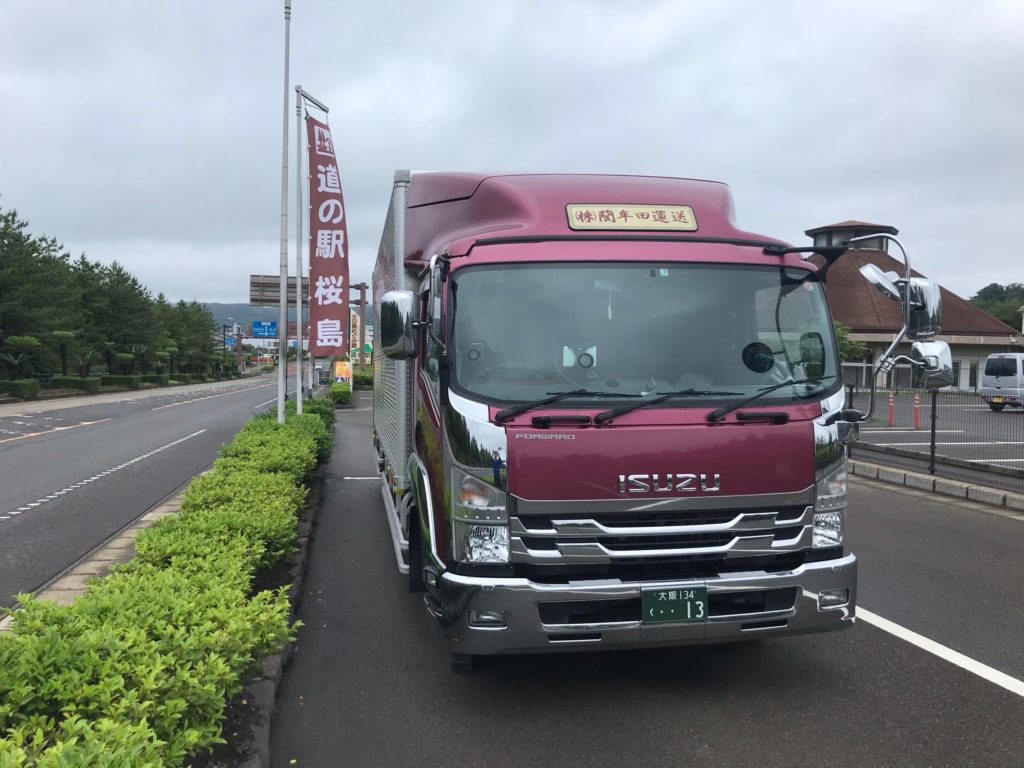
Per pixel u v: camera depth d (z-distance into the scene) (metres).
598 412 3.70
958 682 4.30
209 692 2.91
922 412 15.65
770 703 4.05
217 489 6.63
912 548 7.46
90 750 2.19
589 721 3.88
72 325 47.78
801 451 3.82
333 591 6.22
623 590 3.56
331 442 13.70
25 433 20.41
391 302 4.34
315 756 3.55
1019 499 9.39
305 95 13.30
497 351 3.91
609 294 4.07
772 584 3.71
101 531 8.23
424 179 5.63
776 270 4.26
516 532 3.61
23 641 2.96
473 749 3.61
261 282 33.50
